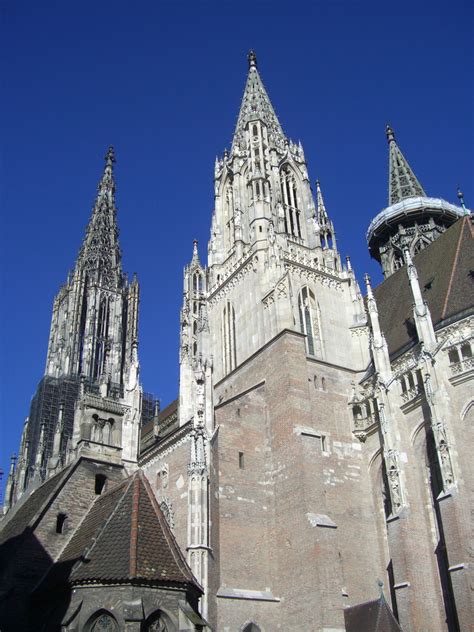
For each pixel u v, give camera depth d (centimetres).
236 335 8338
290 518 6369
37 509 5278
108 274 17812
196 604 4381
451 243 7831
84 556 4347
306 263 8469
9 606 4538
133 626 3869
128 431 7156
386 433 6341
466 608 5006
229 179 10069
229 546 6209
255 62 11500
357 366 7881
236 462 6712
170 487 6681
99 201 19625
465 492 5456
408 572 5650
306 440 6612
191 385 8856
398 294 8300
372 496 6900
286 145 10044
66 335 16200
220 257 9462
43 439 13175
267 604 6062
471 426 5809
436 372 5962
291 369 7050
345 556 6419
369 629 5388
